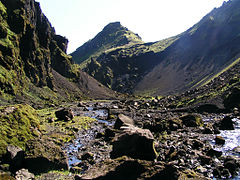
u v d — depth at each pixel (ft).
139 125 136.26
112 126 142.92
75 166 63.41
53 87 510.99
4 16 369.91
